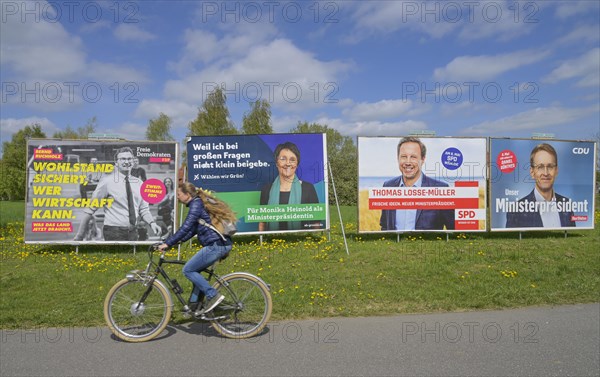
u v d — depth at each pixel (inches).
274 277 305.3
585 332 206.2
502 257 365.1
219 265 340.5
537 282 293.0
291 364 171.8
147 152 415.2
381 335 203.0
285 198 442.0
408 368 167.6
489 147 466.9
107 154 411.8
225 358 177.9
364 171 450.3
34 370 166.6
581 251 397.4
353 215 773.9
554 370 166.1
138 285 203.0
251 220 437.1
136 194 412.5
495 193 467.5
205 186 432.8
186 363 173.2
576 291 272.5
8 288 282.7
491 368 167.6
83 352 184.7
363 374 162.2
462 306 247.1
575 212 483.2
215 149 434.9
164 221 414.0
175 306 227.9
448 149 460.4
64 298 259.4
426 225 457.4
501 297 259.4
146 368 168.6
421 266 333.1
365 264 344.8
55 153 407.5
